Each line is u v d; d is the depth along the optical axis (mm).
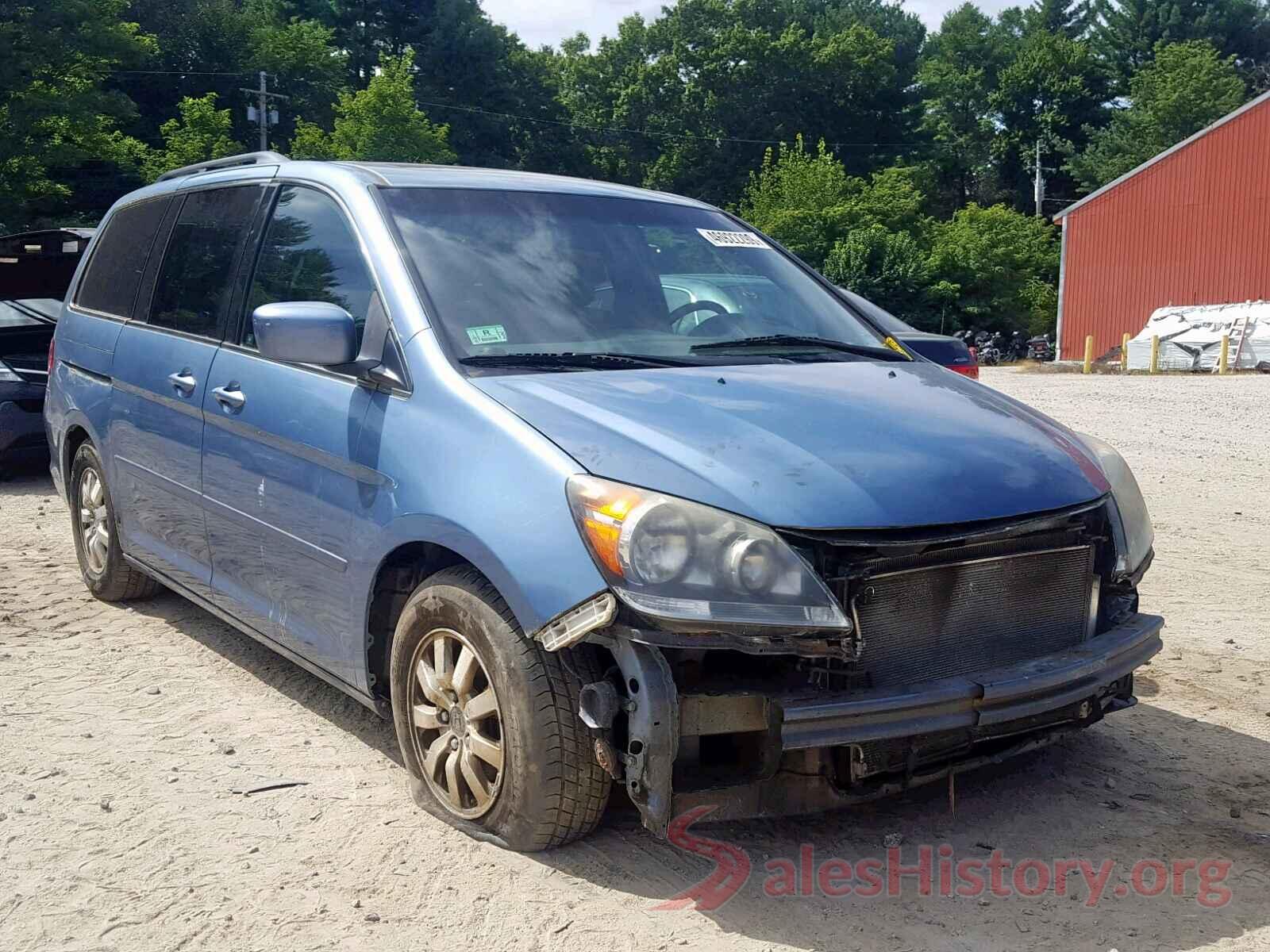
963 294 50969
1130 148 65375
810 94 76812
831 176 54125
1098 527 3482
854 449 3180
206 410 4320
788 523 2902
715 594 2830
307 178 4312
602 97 80250
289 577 3967
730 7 79500
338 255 3965
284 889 3092
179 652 5000
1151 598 6152
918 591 3084
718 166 76750
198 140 46531
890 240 50312
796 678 3027
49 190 34188
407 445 3398
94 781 3730
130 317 5188
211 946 2830
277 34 62875
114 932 2893
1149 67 70000
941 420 3488
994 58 81562
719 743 3164
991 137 80312
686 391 3418
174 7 60312
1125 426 14258
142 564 5121
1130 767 3945
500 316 3670
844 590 2939
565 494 2984
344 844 3326
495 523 3084
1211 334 29422
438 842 3338
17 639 5148
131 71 57938
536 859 3227
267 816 3496
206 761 3895
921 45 93688
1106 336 37719
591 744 3107
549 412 3217
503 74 74625
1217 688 4758
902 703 2945
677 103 77000
